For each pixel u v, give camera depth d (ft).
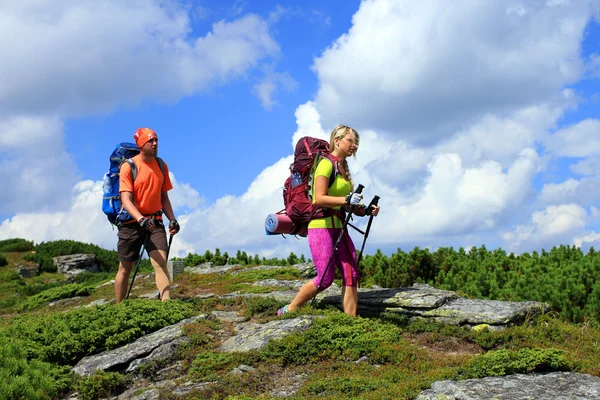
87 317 26.58
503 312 26.02
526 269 39.42
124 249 30.30
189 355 22.76
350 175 25.58
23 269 88.28
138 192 29.68
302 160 25.30
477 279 37.14
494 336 23.88
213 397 18.66
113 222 30.66
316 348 21.74
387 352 21.30
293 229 26.81
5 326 29.17
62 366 23.53
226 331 25.72
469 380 17.74
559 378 17.88
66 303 48.70
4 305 65.46
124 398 20.65
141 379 21.99
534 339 23.89
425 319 26.78
